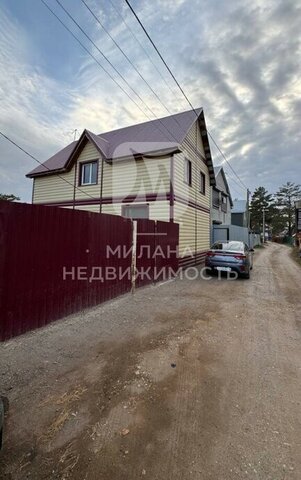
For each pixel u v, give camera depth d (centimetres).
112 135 1281
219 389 241
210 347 333
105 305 513
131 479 149
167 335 369
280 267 1143
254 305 530
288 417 204
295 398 229
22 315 353
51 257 398
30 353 306
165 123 1155
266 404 220
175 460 162
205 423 196
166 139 998
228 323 423
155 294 614
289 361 299
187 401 223
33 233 366
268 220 5109
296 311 492
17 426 188
